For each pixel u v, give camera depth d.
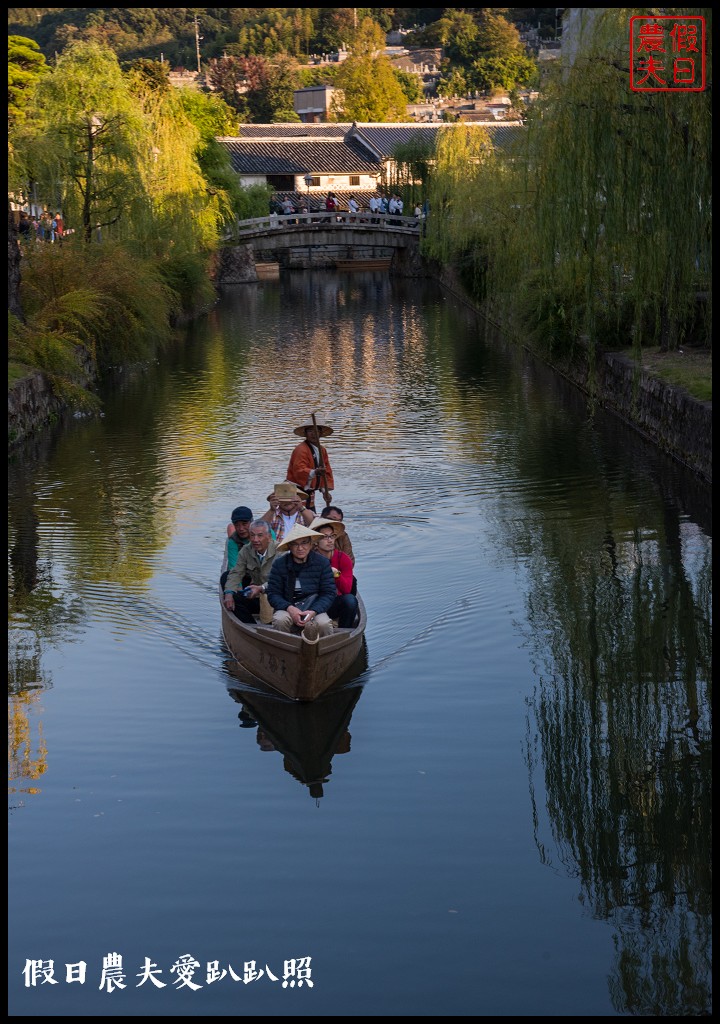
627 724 10.34
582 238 22.06
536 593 13.79
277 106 134.00
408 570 14.68
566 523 16.81
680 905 7.64
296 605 11.01
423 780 9.30
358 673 11.46
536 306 31.08
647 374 22.19
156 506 18.08
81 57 38.00
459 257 56.06
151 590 13.95
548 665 11.66
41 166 30.66
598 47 20.69
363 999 6.80
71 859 8.17
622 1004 6.71
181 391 30.25
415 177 76.12
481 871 8.05
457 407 27.05
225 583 12.01
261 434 24.06
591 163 20.47
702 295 23.81
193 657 11.90
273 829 8.56
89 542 16.08
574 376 29.78
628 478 19.42
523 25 162.62
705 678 11.34
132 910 7.59
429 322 46.97
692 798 9.02
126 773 9.43
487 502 18.06
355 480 19.69
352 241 73.81
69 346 28.58
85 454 22.33
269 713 10.59
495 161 44.41
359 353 37.69
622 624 12.80
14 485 19.77
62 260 30.86
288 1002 6.72
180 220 46.94
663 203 19.28
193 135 50.75
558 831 8.48
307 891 7.78
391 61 160.88
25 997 6.84
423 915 7.54
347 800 8.97
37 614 13.21
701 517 17.05
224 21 183.75
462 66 149.75
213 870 8.05
